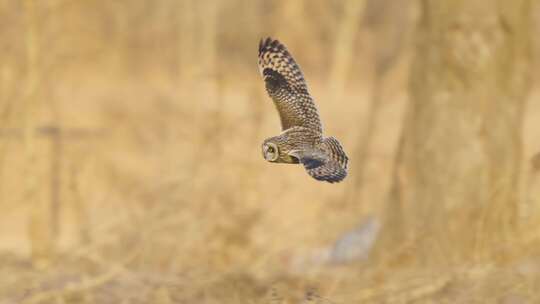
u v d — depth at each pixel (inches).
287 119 306.7
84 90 1098.1
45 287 489.7
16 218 739.4
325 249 617.0
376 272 482.3
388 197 568.1
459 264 480.1
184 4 1005.2
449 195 536.4
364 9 1393.9
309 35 1349.7
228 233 592.1
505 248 490.9
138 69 1186.6
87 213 685.9
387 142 988.6
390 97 1055.6
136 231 586.9
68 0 723.4
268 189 716.0
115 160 869.2
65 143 863.7
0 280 492.1
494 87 535.2
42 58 676.1
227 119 815.1
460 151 537.6
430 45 548.7
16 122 689.0
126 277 488.4
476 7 532.1
